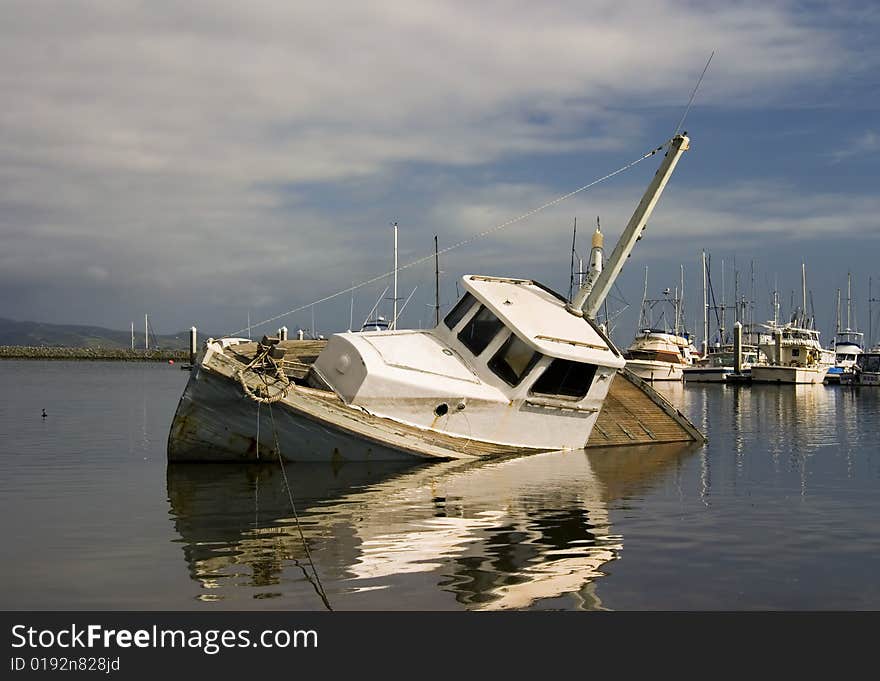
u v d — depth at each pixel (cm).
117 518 1580
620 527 1560
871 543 1453
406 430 2245
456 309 2525
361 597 1131
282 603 1110
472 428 2359
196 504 1712
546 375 2414
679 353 10850
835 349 14600
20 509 1662
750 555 1365
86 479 2022
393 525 1537
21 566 1254
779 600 1149
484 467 2233
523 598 1141
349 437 2178
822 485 2094
